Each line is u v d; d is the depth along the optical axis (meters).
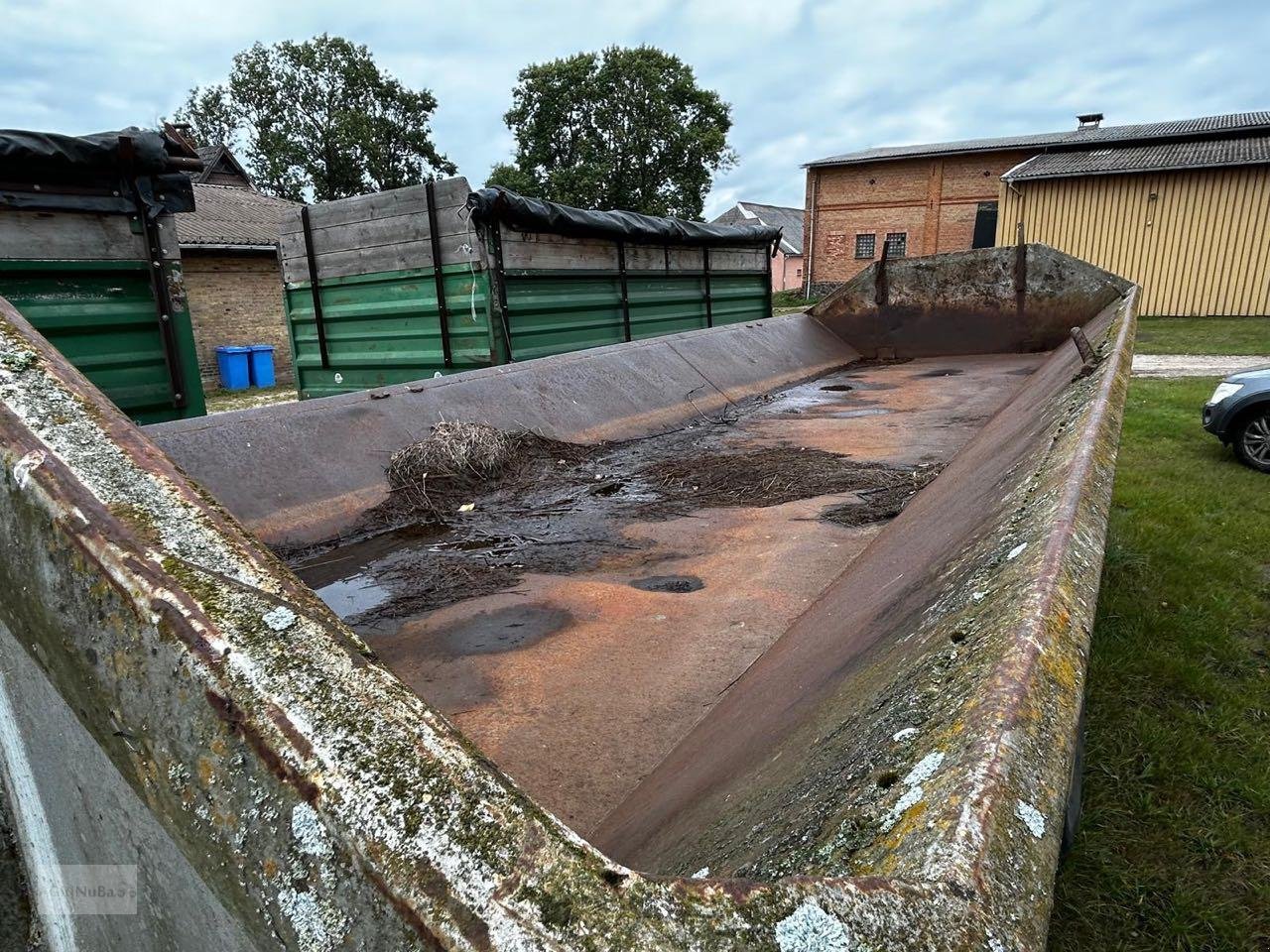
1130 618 3.12
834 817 0.58
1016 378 4.87
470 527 2.40
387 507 2.44
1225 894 1.85
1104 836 2.03
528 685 1.50
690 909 0.39
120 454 0.70
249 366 13.36
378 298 4.86
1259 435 5.25
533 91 32.69
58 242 2.82
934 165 24.22
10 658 0.81
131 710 0.57
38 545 0.66
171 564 0.59
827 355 5.92
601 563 2.12
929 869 0.44
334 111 36.31
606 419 3.47
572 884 0.39
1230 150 16.20
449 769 0.45
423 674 1.55
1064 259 5.66
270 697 0.49
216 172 20.28
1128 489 4.80
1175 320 15.60
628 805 1.11
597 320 5.19
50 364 0.80
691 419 3.89
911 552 1.52
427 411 2.85
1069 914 1.80
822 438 3.52
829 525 2.38
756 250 7.22
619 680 1.51
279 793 0.46
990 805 0.48
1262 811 2.11
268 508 2.19
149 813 0.62
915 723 0.65
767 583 1.95
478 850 0.41
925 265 6.12
